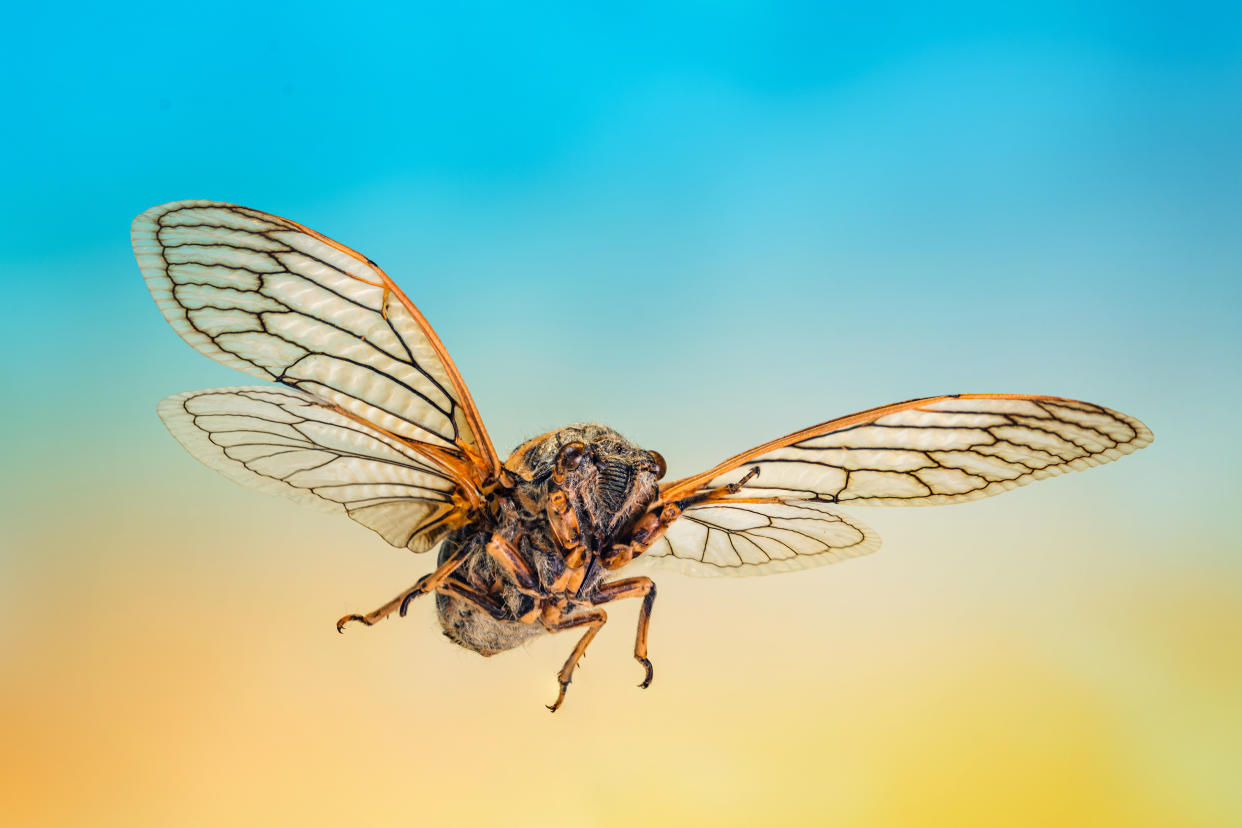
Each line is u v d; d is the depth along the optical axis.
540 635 0.28
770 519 0.30
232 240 0.27
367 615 0.28
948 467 0.29
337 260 0.27
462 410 0.27
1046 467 0.28
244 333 0.27
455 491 0.28
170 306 0.27
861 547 0.30
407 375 0.27
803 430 0.28
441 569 0.28
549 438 0.28
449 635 0.29
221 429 0.28
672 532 0.30
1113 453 0.28
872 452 0.28
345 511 0.28
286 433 0.28
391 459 0.28
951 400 0.28
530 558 0.28
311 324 0.27
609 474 0.28
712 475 0.28
